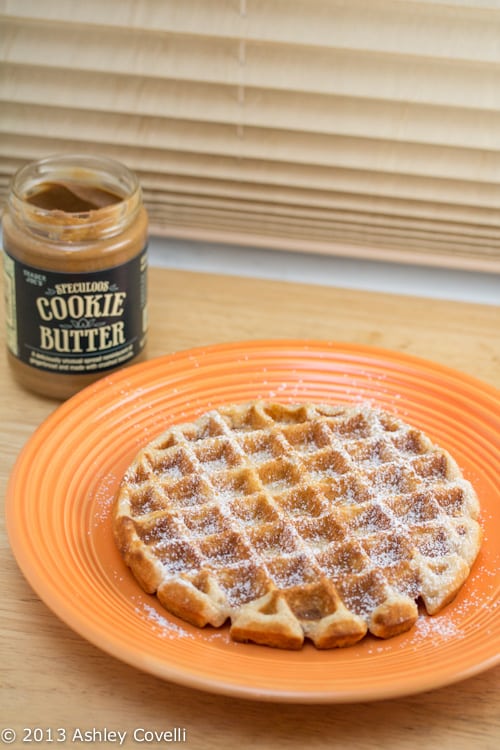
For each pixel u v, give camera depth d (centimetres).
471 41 86
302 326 90
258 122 91
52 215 77
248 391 83
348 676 65
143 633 67
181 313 91
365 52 88
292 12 87
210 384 83
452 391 83
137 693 67
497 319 92
